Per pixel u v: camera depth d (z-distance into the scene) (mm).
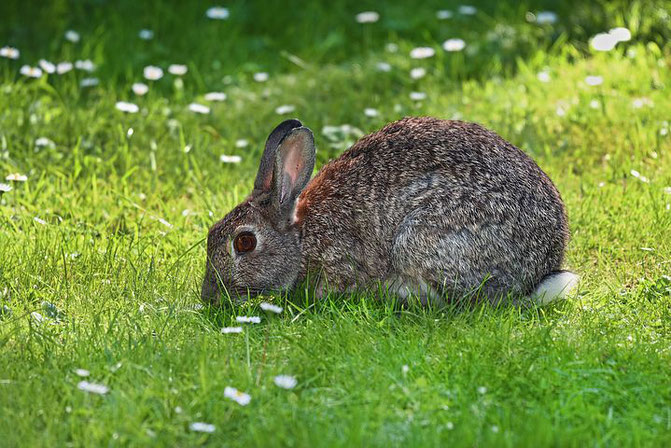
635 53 16000
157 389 7883
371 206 9961
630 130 13570
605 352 8523
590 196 11805
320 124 14438
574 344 8703
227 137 14242
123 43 16781
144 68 16219
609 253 10953
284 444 7176
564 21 17172
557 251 10102
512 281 9773
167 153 13508
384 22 17734
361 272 10016
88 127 13992
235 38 17328
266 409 7684
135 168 12641
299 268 10023
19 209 11852
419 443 7090
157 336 9023
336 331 8945
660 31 16562
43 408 7707
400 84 15852
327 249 9984
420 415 7527
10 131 13656
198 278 10398
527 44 16719
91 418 7598
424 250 9664
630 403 7738
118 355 8445
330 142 13836
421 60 16266
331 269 10008
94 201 12133
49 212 11734
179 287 10172
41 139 13422
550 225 9961
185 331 9125
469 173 9797
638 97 14820
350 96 15148
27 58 16328
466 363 8242
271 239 9875
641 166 12719
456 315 9609
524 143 13438
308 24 17797
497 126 13906
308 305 9930
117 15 17766
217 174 12977
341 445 7004
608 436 7230
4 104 14305
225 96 15391
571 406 7641
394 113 14477
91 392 7812
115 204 12172
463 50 16641
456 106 14727
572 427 7473
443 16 17344
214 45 16984
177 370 8250
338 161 10469
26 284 10211
